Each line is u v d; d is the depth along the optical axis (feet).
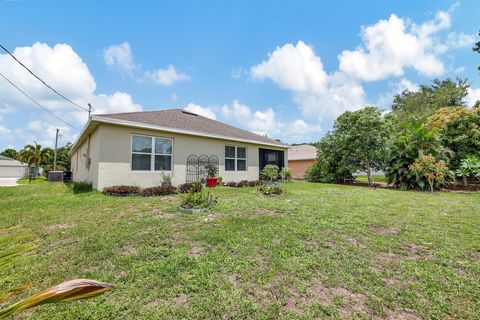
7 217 14.75
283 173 41.93
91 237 10.97
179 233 11.54
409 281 7.40
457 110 38.11
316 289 6.97
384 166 38.27
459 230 12.52
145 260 8.64
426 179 32.37
